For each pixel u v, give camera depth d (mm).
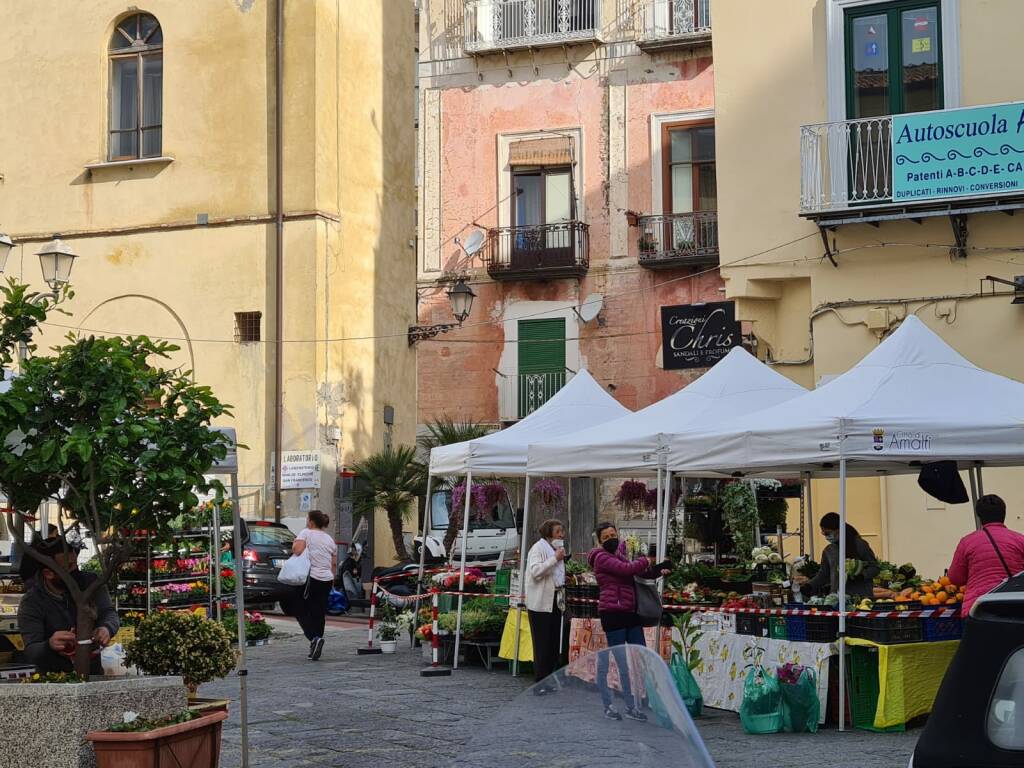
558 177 32625
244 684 9297
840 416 11062
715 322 22656
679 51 31781
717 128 20234
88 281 28297
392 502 25781
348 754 9852
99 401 7559
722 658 11945
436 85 33156
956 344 18484
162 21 28359
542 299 32469
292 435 26859
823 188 19109
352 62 29062
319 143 27469
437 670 14641
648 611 11352
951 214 18219
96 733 7164
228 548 19266
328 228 27656
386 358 30016
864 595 12172
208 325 27516
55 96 28828
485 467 15633
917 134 18422
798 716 10641
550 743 3947
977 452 10781
